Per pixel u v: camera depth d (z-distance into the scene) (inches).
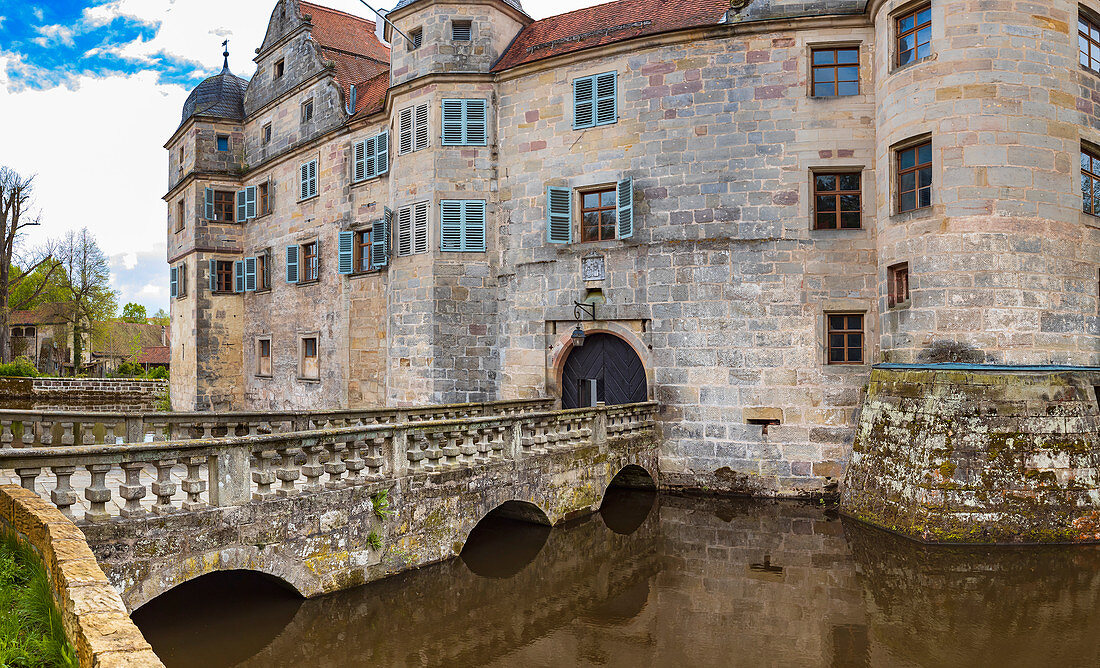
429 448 419.2
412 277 753.6
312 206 975.6
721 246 626.5
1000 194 490.0
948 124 502.0
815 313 602.9
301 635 339.9
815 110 611.8
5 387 1250.0
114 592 165.6
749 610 369.1
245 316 1133.7
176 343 1217.4
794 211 611.8
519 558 457.7
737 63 630.5
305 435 351.6
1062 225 501.0
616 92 673.0
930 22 521.7
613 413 577.9
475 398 731.4
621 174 669.9
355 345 893.2
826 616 358.6
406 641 336.8
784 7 621.9
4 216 1567.4
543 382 701.3
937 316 498.9
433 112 745.6
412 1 768.3
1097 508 446.9
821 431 594.9
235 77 1190.3
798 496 597.3
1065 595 374.3
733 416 618.2
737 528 522.0
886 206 552.1
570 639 338.0
